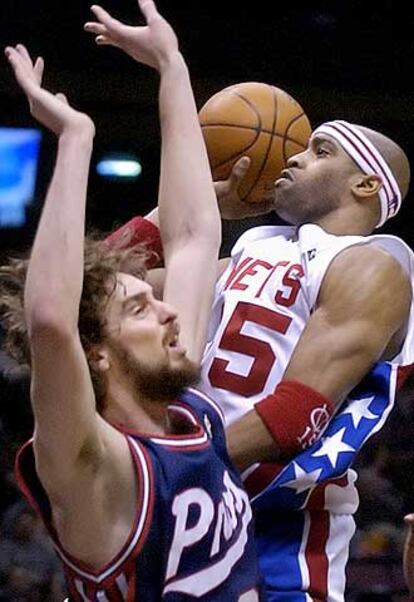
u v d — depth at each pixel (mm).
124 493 3059
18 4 13625
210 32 13891
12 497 9359
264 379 3953
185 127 3869
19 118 14117
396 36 14117
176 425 3344
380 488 9797
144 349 3230
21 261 3371
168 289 3717
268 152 4246
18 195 14094
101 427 3043
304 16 14039
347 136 4164
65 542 3064
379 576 8016
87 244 3316
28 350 3295
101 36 3934
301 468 3758
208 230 3809
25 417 9609
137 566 3045
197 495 3148
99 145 14617
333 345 3785
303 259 4020
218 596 3168
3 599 8125
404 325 4027
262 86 4375
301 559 3867
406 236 14391
